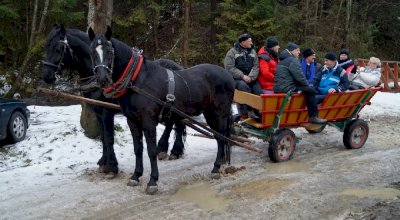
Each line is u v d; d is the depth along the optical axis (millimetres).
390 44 27531
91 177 6613
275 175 6652
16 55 14422
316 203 5461
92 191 6016
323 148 8453
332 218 5027
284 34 18484
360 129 8359
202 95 6469
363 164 7156
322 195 5727
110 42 5543
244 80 7805
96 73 5414
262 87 8016
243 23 16828
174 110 6039
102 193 5945
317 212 5211
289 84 7348
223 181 6461
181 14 18797
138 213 5293
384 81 16750
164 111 6074
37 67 14203
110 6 8453
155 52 18109
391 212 5117
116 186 6230
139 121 5918
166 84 6031
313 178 6418
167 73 6160
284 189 5969
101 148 8180
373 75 8883
